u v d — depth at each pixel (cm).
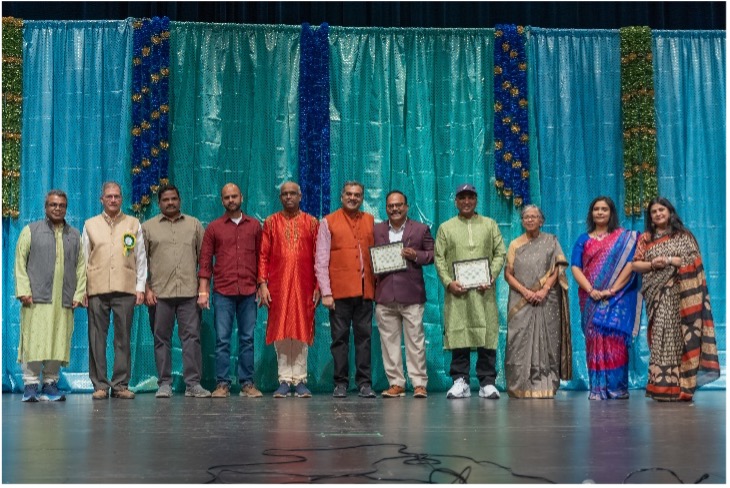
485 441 383
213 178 671
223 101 677
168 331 614
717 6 716
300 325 602
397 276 607
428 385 672
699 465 324
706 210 691
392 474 306
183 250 612
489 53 692
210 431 418
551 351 605
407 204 645
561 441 383
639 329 621
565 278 615
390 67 687
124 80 669
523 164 679
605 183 691
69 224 653
